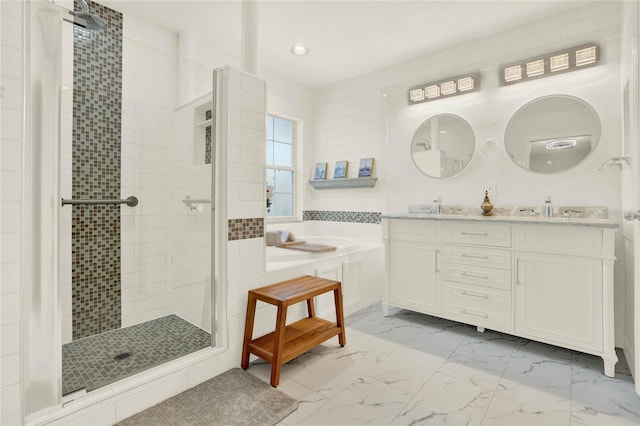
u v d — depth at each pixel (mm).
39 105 1352
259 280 2139
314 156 4250
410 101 3307
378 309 3043
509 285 2195
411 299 2686
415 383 1765
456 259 2438
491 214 2746
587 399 1615
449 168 3037
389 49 3148
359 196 3793
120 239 2289
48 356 1353
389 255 2812
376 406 1563
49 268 1371
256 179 2141
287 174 4113
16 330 1246
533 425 1426
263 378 1826
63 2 2271
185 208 2227
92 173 2182
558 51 2492
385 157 3506
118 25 2529
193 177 2188
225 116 1990
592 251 1881
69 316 2023
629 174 1875
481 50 2898
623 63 2145
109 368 1713
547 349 2184
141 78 2506
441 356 2084
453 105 3021
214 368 1847
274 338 1940
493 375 1848
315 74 3764
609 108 2283
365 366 1954
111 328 2203
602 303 1853
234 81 2020
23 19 1293
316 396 1646
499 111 2756
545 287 2051
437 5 2469
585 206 2357
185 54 2834
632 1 1549
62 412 1324
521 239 2141
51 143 1386
